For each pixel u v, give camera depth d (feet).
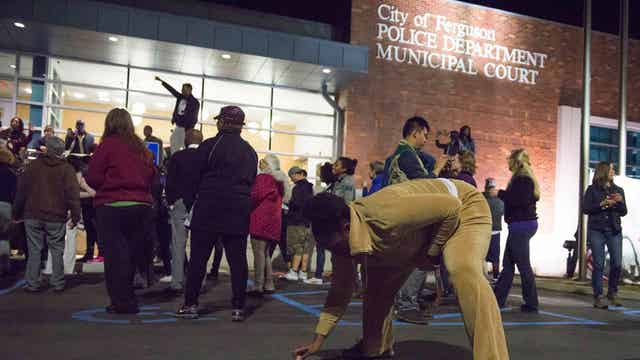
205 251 17.01
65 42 46.57
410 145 18.60
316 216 9.68
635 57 71.05
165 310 18.56
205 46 46.11
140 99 53.42
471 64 61.36
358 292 24.50
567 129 65.31
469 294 9.57
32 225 21.70
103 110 52.44
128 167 17.88
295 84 56.59
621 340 16.37
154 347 12.85
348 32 57.62
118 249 17.67
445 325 17.72
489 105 61.72
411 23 59.11
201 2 54.08
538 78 64.59
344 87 56.75
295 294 24.70
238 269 17.07
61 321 15.92
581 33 67.31
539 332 17.31
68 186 21.98
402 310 18.67
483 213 10.50
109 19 43.39
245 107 56.13
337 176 29.71
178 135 33.58
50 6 41.88
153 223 24.70
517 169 22.84
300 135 57.62
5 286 23.44
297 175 31.14
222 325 16.20
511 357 13.35
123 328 15.11
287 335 15.01
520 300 26.89
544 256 43.62
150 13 44.52
